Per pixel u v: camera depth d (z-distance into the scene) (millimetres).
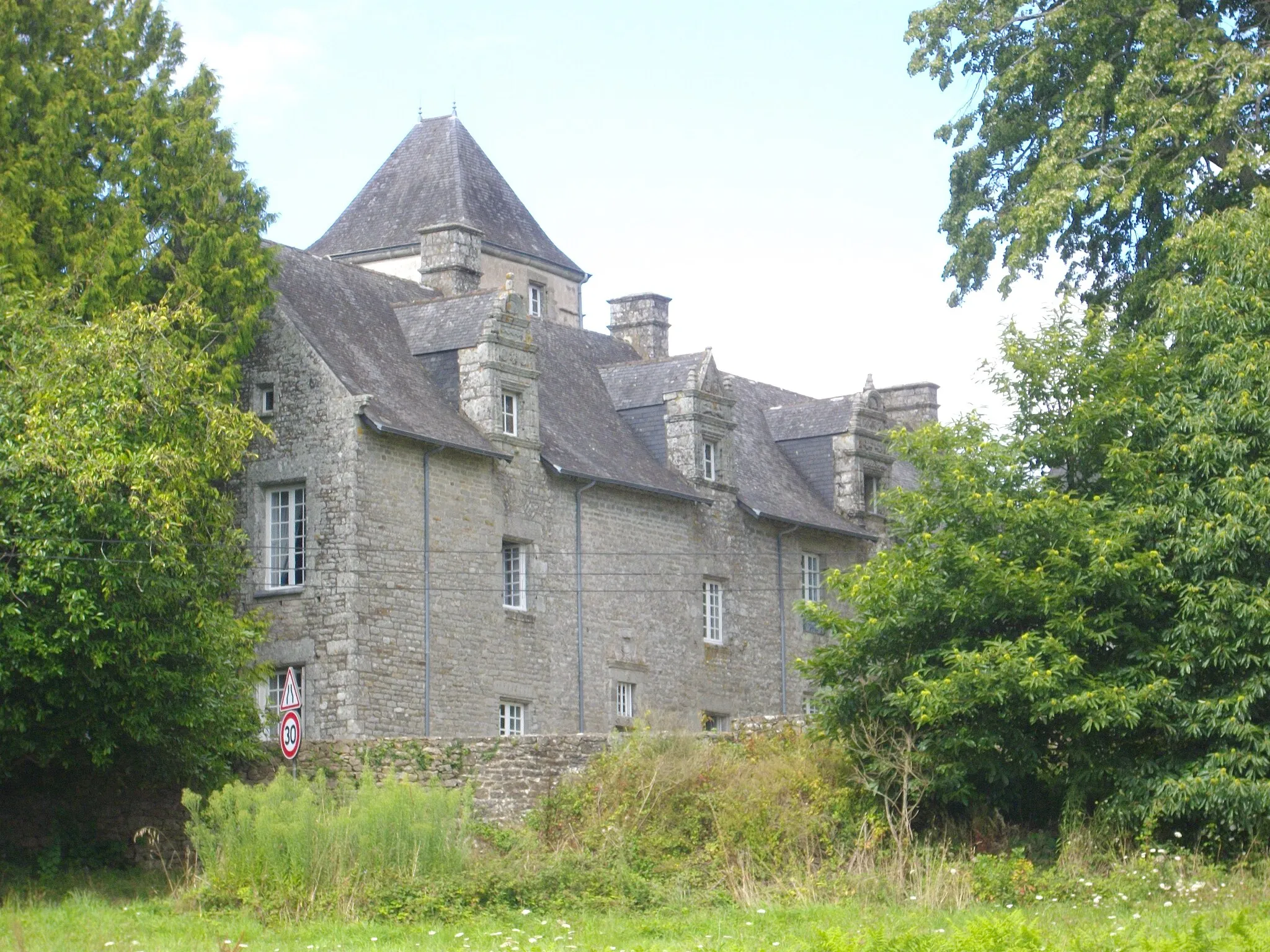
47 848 24750
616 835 23234
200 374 25594
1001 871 22047
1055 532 24406
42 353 23578
